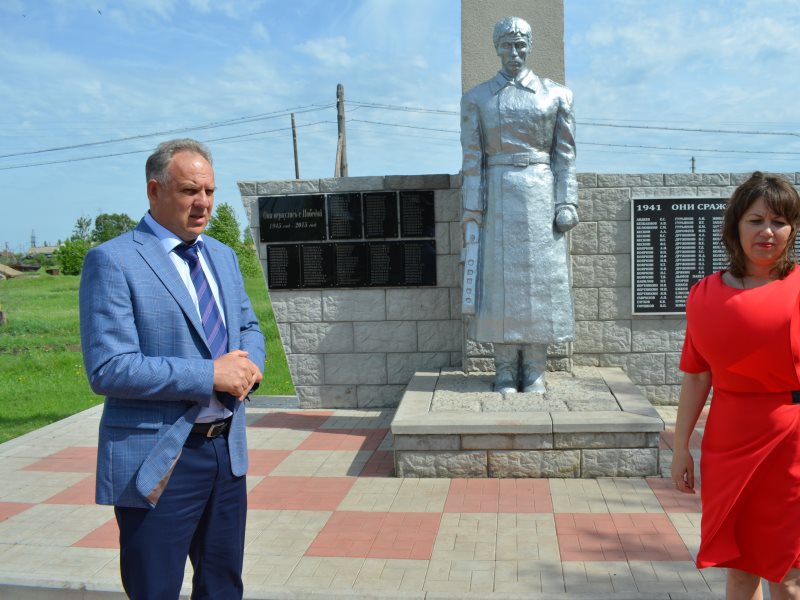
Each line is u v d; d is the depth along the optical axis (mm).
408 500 5062
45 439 7246
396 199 7871
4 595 3855
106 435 2467
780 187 2490
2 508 5145
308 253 8047
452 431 5504
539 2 7387
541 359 6465
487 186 6160
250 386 2506
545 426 5438
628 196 7660
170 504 2512
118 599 3754
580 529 4422
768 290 2500
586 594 3500
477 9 7441
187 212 2572
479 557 4027
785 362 2449
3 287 34719
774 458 2496
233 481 2723
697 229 7617
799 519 2457
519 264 6027
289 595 3609
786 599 2516
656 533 4328
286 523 4652
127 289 2438
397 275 7953
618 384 6629
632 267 7680
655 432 5379
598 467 5457
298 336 8180
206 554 2719
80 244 46000
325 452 6434
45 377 12492
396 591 3604
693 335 2682
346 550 4180
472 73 7480
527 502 4949
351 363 8141
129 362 2324
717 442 2641
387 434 7043
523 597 3490
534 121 5945
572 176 6086
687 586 3582
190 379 2363
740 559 2600
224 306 2805
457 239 7852
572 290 7785
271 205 8031
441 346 8000
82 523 4816
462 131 6203
